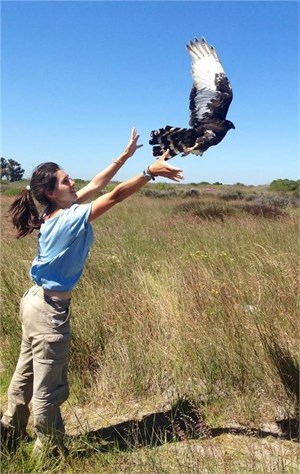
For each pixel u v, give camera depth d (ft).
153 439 11.82
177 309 16.38
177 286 18.35
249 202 66.03
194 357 14.11
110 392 13.69
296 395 12.72
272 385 13.06
